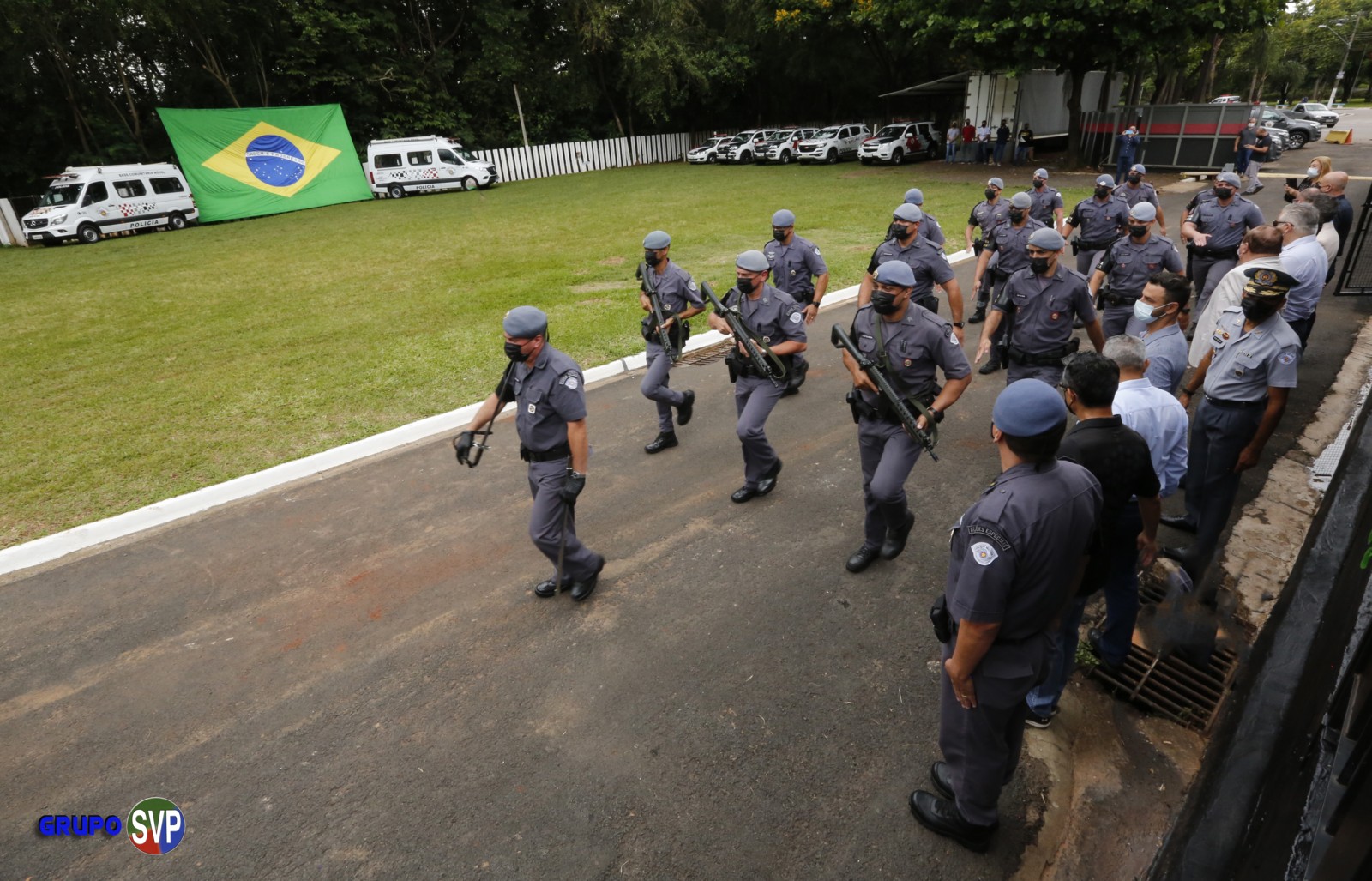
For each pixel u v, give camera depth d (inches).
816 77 1423.5
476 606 180.5
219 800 131.4
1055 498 92.5
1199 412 173.9
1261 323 152.6
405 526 218.4
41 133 1040.8
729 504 219.8
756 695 147.0
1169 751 129.8
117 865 120.6
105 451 274.5
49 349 408.5
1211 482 163.5
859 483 227.8
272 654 167.9
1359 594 108.9
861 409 178.4
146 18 986.7
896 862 112.7
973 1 856.3
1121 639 140.0
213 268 639.8
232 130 1006.4
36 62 1008.2
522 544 205.6
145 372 361.1
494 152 1328.7
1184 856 105.8
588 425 283.0
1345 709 82.7
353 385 328.2
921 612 168.9
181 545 214.8
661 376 241.8
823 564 188.4
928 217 320.5
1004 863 112.0
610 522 213.9
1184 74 1544.0
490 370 339.0
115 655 170.4
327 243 741.9
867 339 173.6
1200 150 872.3
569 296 464.1
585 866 115.3
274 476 248.8
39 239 840.3
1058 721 137.2
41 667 167.9
